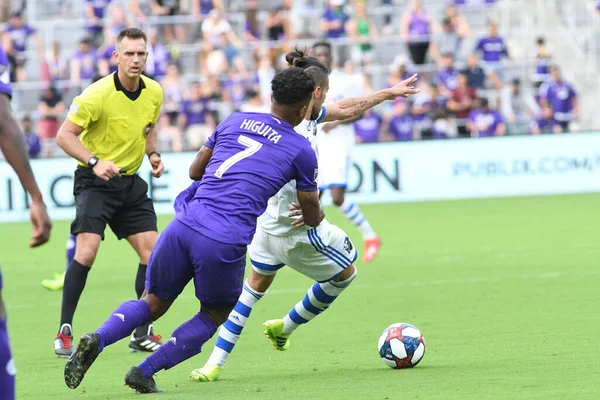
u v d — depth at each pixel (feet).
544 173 172.76
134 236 60.18
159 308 43.37
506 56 188.65
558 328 58.34
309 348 55.93
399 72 179.42
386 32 203.82
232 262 42.14
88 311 74.69
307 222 45.47
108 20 190.49
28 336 64.34
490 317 63.93
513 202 160.97
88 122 57.62
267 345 57.67
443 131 175.94
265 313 70.23
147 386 43.50
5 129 29.60
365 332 60.85
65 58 185.06
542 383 42.29
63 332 56.54
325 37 188.34
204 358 54.85
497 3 210.59
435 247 109.40
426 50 187.83
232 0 200.85
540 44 188.44
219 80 175.11
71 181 160.04
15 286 91.40
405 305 71.10
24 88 179.73
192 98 172.35
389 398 40.32
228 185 42.63
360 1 192.54
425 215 146.41
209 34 184.96
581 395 39.37
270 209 48.91
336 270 50.11
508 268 89.66
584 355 49.16
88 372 51.34
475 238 116.26
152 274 42.73
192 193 44.37
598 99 200.95
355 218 99.09
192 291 85.05
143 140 60.03
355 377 46.16
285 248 49.08
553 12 209.97
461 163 171.73
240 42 195.93
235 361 52.75
